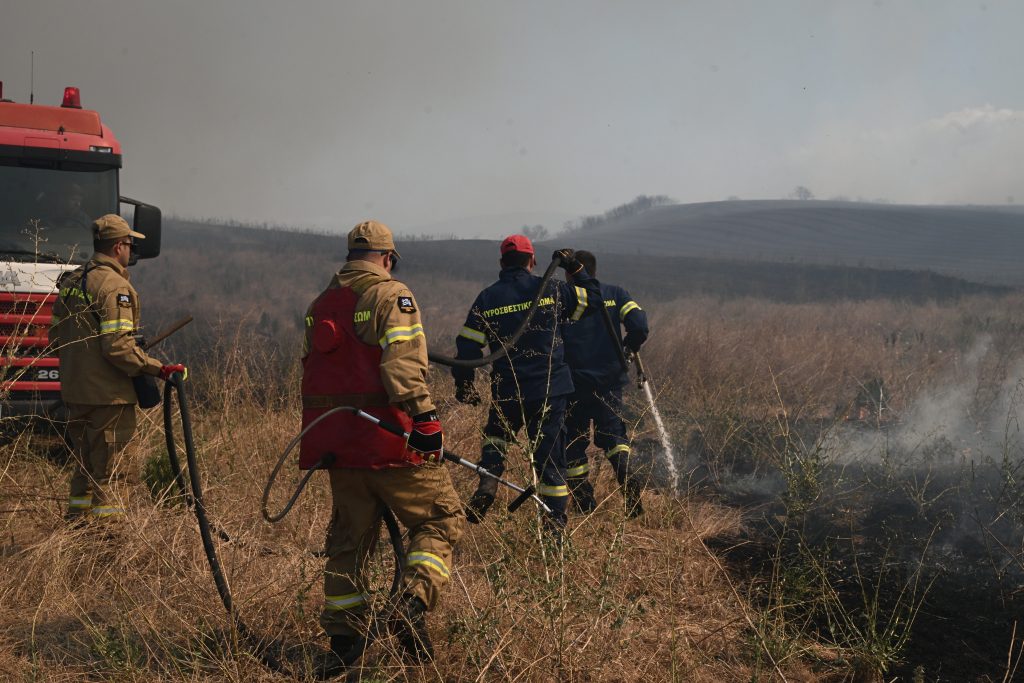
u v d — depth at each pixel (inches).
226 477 197.6
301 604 137.1
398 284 132.2
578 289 194.7
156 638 135.9
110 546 166.7
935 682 139.2
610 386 207.2
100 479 178.2
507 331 188.5
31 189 286.8
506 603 136.7
